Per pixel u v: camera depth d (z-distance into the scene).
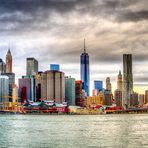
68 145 168.12
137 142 179.25
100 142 179.88
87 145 167.75
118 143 175.25
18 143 176.00
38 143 176.25
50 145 168.25
